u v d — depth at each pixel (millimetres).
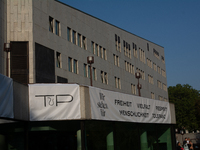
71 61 42125
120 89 56688
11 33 34500
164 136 25203
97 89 17781
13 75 33688
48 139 16297
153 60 77688
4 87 13969
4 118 14109
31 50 34281
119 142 19297
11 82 14594
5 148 15508
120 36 59281
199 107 100812
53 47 38156
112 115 18797
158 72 80938
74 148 16422
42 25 36531
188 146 33031
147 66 72688
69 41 41906
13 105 14609
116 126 19344
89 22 47906
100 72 49844
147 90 70812
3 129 15516
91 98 17156
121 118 19641
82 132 16500
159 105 24609
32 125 16188
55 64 38250
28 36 34531
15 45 34312
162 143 24734
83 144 16375
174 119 26703
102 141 17906
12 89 14633
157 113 24109
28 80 33781
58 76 38469
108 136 18453
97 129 17672
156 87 77688
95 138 17406
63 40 40406
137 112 21500
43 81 35594
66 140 16469
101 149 17703
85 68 45844
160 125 24891
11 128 15695
